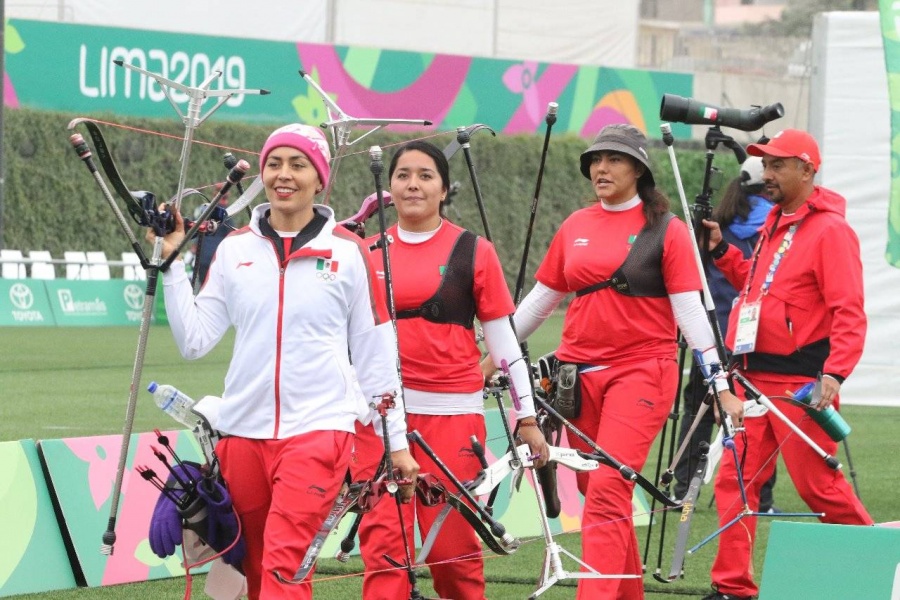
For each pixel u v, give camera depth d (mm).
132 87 60844
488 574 17406
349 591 16203
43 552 15695
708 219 17312
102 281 56188
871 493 23297
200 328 11680
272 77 62406
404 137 65438
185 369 39844
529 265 71312
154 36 60562
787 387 16016
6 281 53094
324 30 70250
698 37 123562
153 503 16625
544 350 48031
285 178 11578
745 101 81812
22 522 15586
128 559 16234
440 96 66688
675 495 21219
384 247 12562
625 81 71812
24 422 28328
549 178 71062
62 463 16047
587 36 79688
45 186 60188
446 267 13562
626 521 14352
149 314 11711
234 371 11688
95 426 27984
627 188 14898
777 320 16000
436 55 66125
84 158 11547
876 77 29859
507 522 19375
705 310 15039
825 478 15820
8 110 59125
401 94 65438
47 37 59594
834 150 30297
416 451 13609
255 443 11680
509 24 77562
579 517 20328
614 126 15047
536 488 13641
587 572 13695
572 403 14992
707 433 20875
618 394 14711
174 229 11758
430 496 12391
